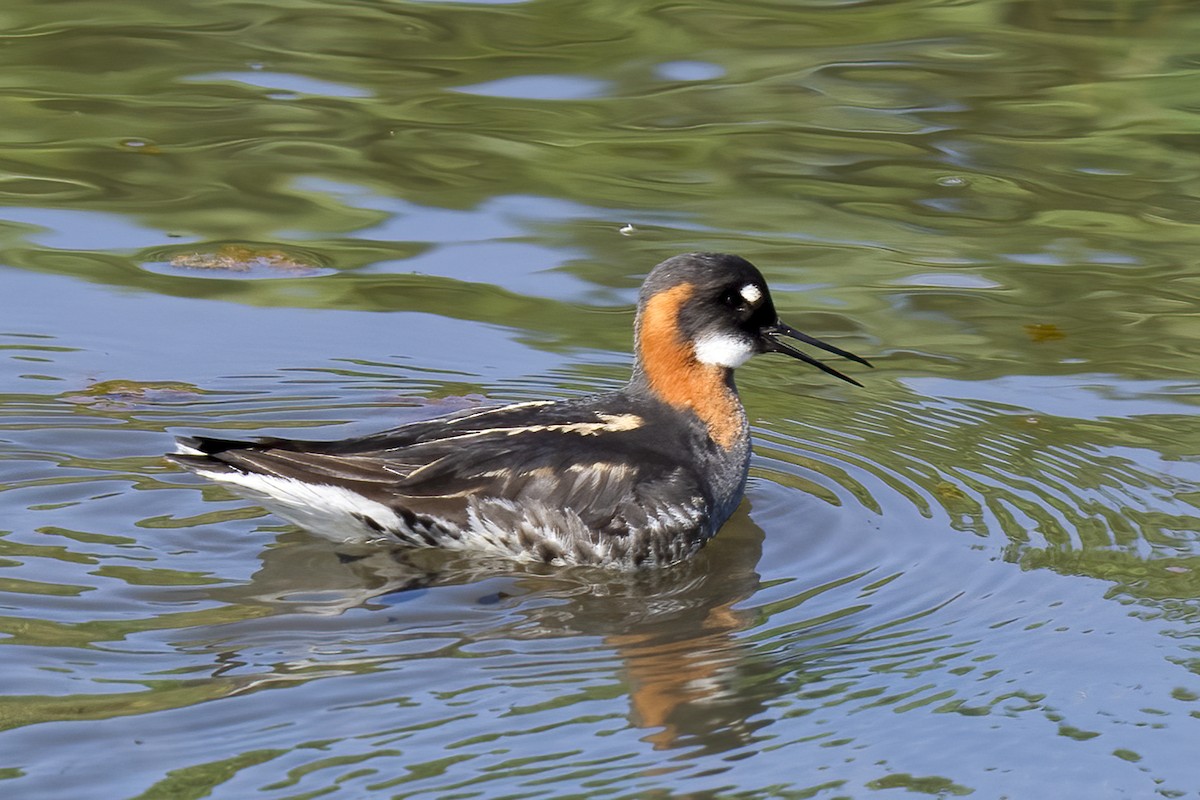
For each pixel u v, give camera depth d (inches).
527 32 837.2
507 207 662.5
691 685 370.6
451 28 840.9
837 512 469.7
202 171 684.7
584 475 447.5
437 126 732.0
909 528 458.0
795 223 653.3
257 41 820.0
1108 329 579.2
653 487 449.7
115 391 522.0
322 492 428.5
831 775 337.1
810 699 366.9
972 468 493.4
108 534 434.9
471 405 523.5
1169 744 351.6
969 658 386.9
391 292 598.9
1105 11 862.5
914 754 345.4
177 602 400.5
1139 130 735.7
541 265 618.2
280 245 628.7
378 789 323.0
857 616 408.8
